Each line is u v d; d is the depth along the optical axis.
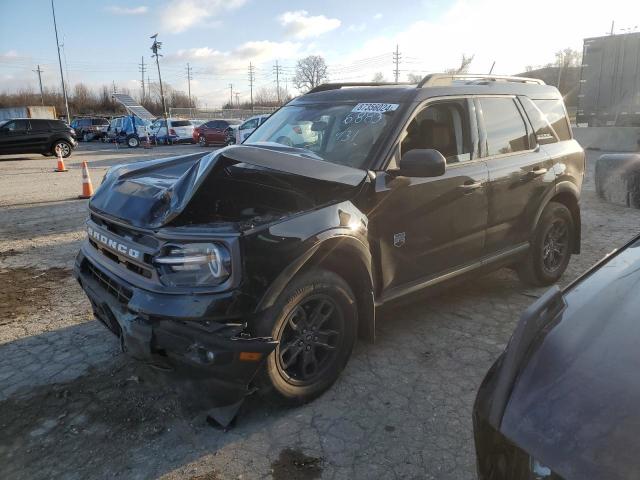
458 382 3.35
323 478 2.50
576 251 5.19
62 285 5.19
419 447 2.72
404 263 3.53
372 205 3.25
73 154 25.12
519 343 1.75
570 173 4.88
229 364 2.55
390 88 3.87
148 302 2.62
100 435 2.83
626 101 17.55
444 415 3.00
